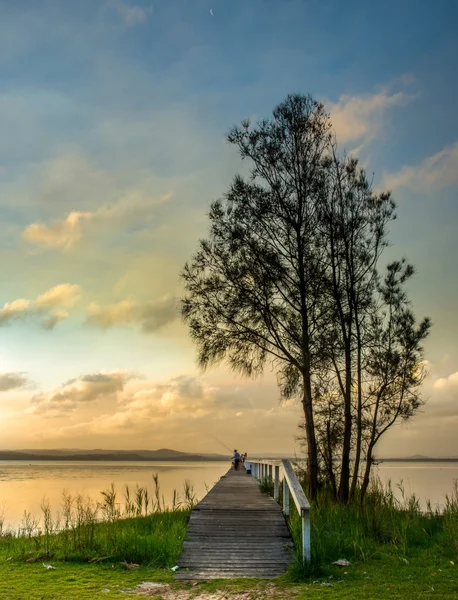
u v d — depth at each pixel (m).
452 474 93.81
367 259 18.05
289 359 18.27
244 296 18.17
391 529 11.55
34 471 145.38
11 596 7.34
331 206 18.23
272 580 8.54
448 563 9.28
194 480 68.00
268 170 18.77
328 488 17.38
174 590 7.95
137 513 13.95
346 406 17.14
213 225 18.73
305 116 18.75
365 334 17.94
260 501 15.02
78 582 8.23
